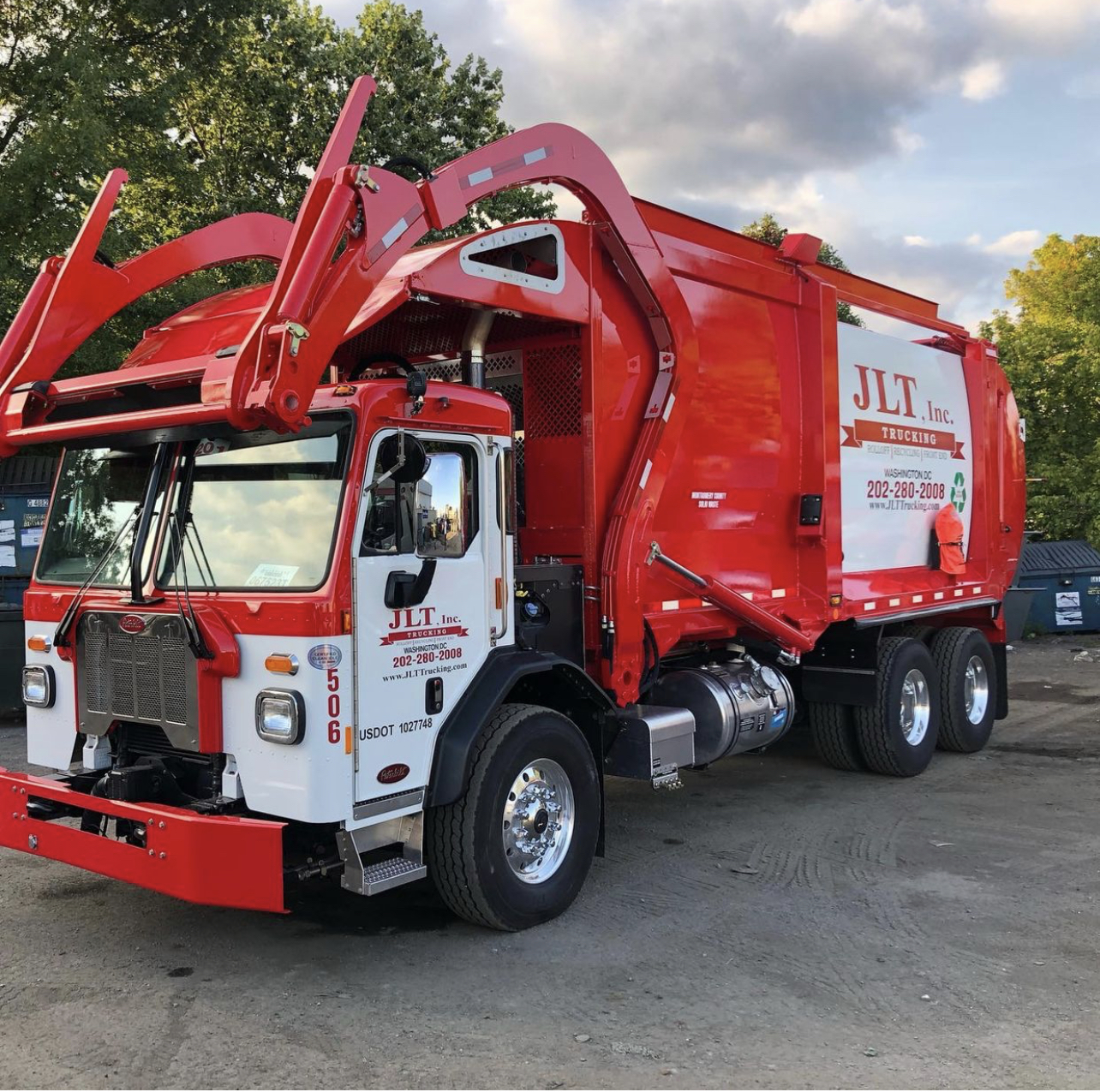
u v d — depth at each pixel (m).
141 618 4.54
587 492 5.69
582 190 5.53
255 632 4.25
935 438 9.00
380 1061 3.67
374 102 22.75
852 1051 3.73
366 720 4.29
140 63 15.47
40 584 5.21
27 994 4.25
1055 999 4.18
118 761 4.80
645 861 6.09
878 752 8.05
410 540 4.50
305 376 4.04
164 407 4.55
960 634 9.09
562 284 5.48
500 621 5.01
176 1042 3.82
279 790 4.18
